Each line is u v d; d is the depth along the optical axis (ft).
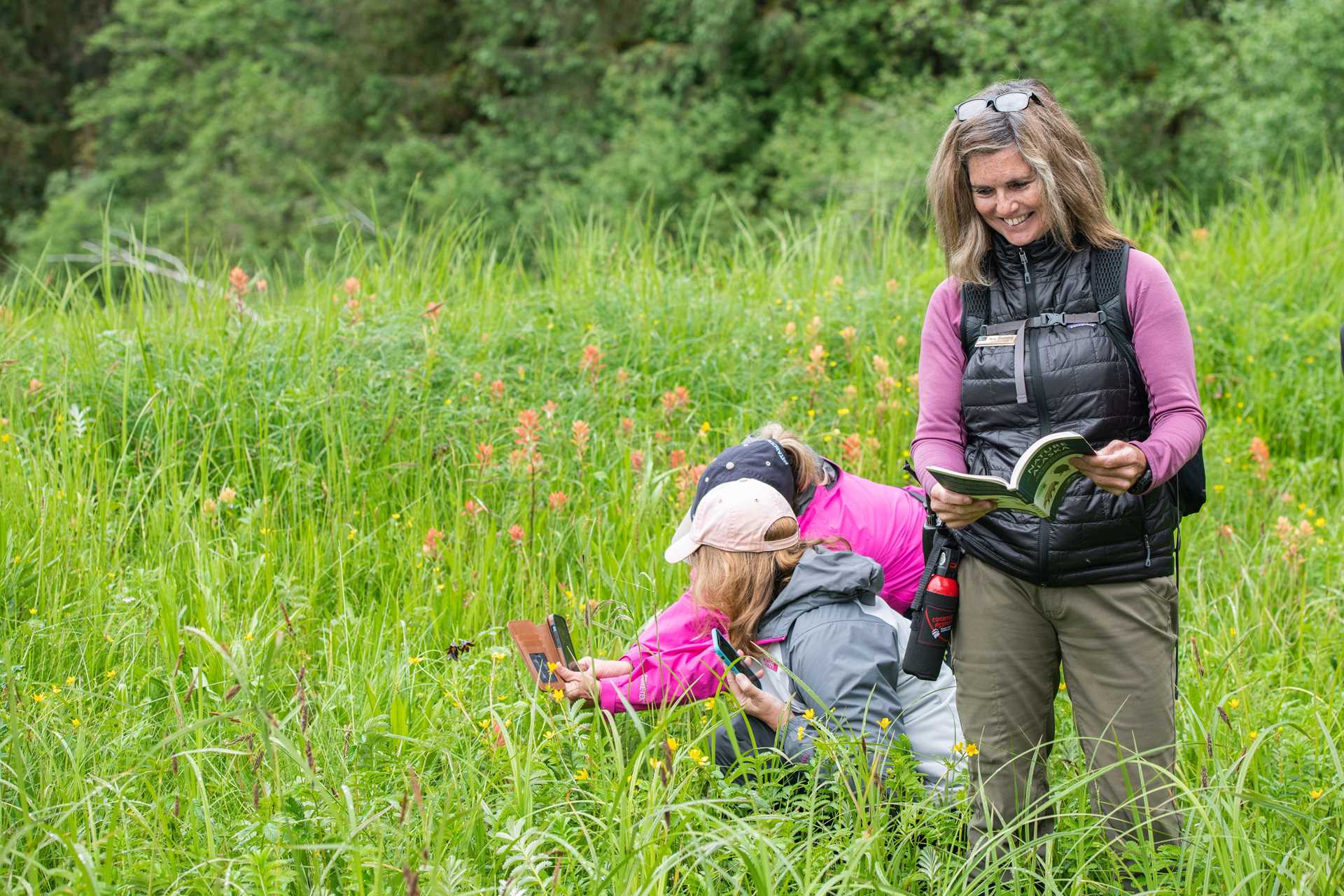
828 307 20.36
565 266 22.76
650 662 10.57
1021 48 51.06
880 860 8.43
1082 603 8.64
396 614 12.44
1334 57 41.29
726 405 17.85
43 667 11.50
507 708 10.13
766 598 10.10
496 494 15.02
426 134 60.44
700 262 22.91
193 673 10.49
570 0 55.62
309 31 61.05
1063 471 7.87
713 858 8.88
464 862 8.34
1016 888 8.35
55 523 13.35
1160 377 8.45
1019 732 9.11
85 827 8.98
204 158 59.57
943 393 9.18
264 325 18.07
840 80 56.39
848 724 9.38
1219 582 14.56
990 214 8.65
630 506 14.61
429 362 16.78
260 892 8.14
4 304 18.38
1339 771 8.98
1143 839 8.47
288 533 14.10
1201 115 49.80
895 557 11.21
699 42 53.83
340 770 9.59
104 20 70.33
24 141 68.85
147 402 15.88
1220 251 25.20
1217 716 10.27
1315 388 19.80
